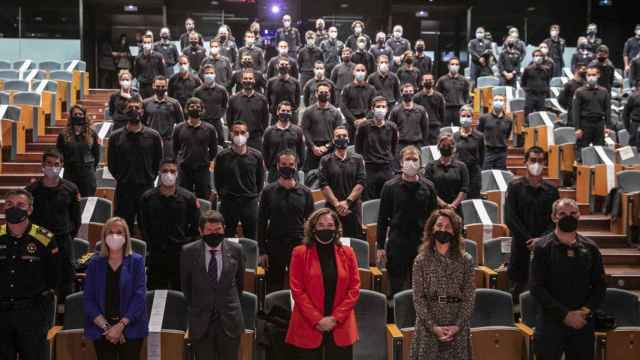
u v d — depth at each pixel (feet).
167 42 54.85
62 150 31.63
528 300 25.14
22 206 21.48
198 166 32.48
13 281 21.61
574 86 44.62
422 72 53.67
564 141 42.73
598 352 23.89
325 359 21.42
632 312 25.61
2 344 21.76
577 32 74.64
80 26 67.31
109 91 61.57
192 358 22.58
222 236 22.07
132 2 68.49
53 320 23.65
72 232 25.77
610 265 33.42
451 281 21.34
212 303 22.07
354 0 72.90
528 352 23.77
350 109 41.60
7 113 43.09
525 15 74.08
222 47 55.88
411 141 38.27
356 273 21.77
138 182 30.22
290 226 26.96
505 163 40.78
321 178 30.04
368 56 51.55
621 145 45.75
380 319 24.68
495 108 40.55
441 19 73.46
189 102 32.17
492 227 32.04
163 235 25.85
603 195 36.81
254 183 30.09
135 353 21.80
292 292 21.50
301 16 72.64
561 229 22.36
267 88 42.75
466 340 21.33
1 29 66.85
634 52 60.64
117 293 21.76
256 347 24.30
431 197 26.66
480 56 59.57
